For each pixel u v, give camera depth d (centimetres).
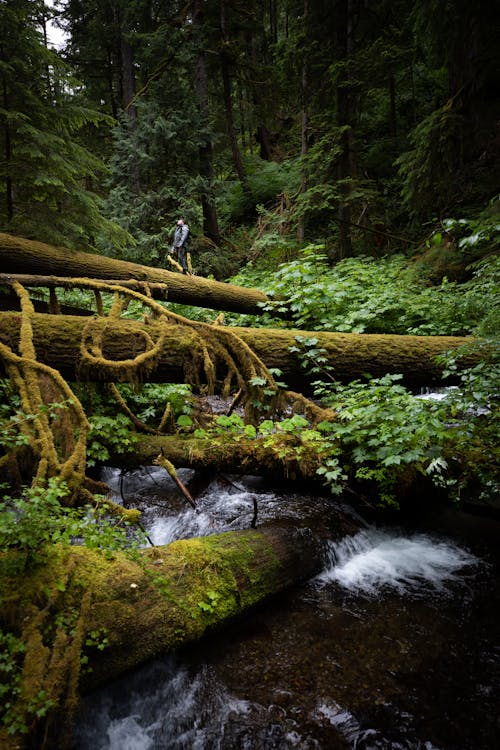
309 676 255
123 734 224
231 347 460
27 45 630
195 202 1352
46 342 392
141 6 1523
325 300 738
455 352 437
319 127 1284
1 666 184
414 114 1653
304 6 1262
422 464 402
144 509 430
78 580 238
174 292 750
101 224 762
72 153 718
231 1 1581
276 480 470
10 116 608
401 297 798
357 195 1157
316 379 525
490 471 393
